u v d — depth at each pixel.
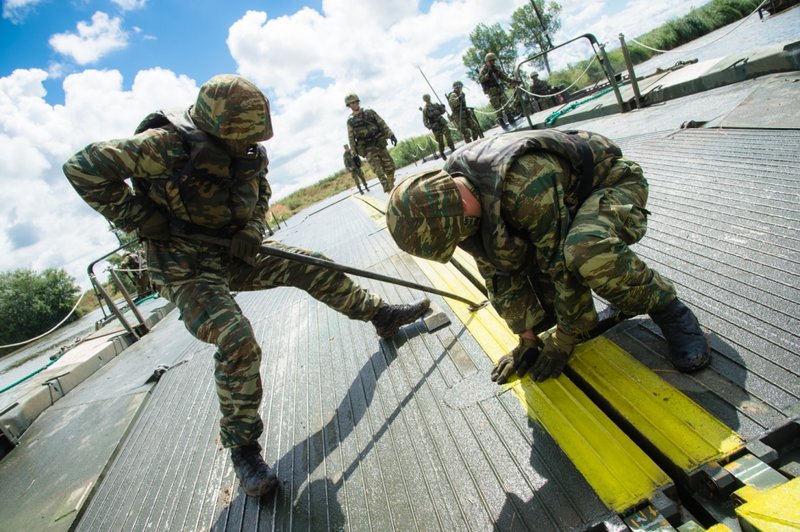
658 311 1.90
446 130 12.34
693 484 1.45
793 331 1.83
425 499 1.79
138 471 2.80
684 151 4.23
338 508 1.92
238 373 2.02
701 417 1.61
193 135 1.99
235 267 2.46
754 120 4.12
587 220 1.70
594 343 2.19
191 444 2.85
